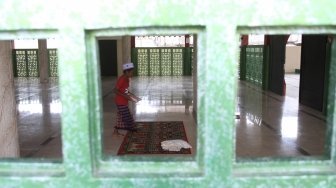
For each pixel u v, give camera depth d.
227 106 1.49
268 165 1.61
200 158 1.59
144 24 1.47
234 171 1.58
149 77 18.91
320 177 1.55
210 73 1.47
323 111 8.14
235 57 1.48
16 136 3.19
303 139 6.02
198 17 1.45
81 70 1.48
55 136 6.32
